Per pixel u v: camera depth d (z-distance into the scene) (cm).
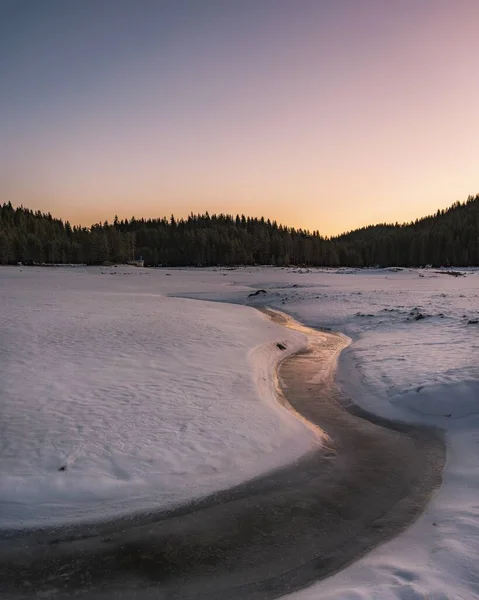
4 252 9394
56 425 721
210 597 404
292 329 1891
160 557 459
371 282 5053
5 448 644
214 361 1170
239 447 686
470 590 363
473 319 1698
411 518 521
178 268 9906
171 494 567
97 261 10388
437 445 732
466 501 536
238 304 2942
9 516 516
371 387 995
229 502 557
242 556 459
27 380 933
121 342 1337
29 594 409
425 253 11712
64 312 1958
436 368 1039
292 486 599
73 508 532
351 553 459
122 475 593
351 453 708
